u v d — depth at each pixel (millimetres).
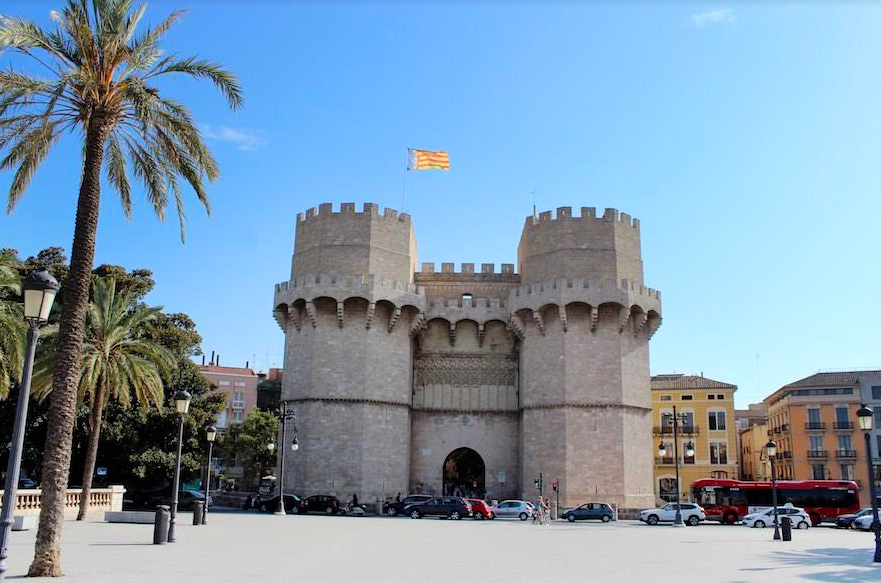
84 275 19578
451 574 19562
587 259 58000
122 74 21422
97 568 19094
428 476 60844
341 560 22609
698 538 36906
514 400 61969
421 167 62250
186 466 55375
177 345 55688
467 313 61750
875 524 26156
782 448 84750
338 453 55281
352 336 57312
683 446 82688
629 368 56906
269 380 97188
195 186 24234
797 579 20000
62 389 18719
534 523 47375
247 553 23984
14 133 22641
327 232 59625
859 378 79438
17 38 19938
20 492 34438
